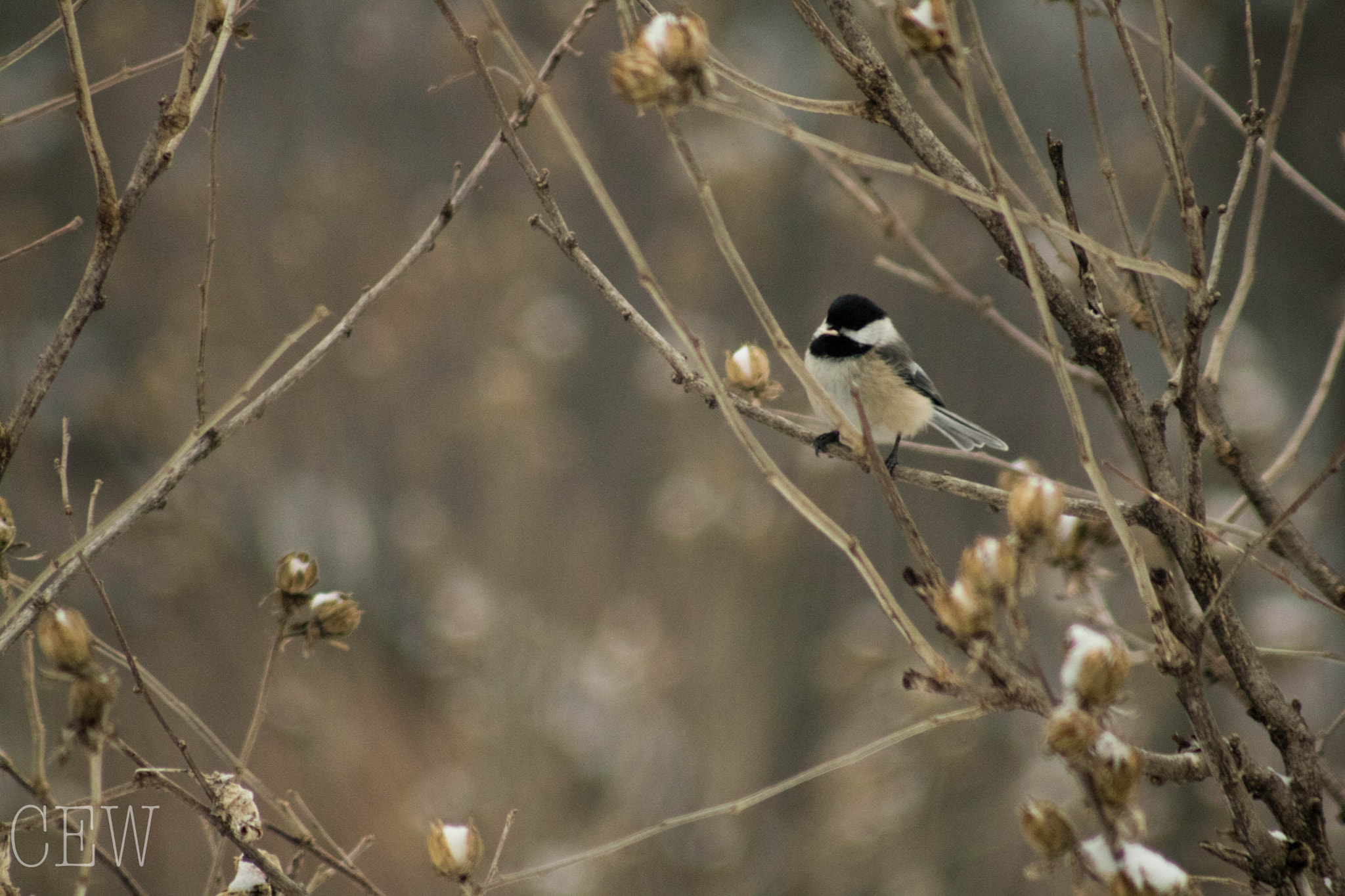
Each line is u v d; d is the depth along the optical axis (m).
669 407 13.90
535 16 15.83
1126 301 3.94
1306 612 10.23
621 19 3.41
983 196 3.66
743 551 12.77
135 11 15.02
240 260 14.88
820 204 13.17
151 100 16.17
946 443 14.55
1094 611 4.01
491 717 12.42
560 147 14.39
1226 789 3.36
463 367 15.26
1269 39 16.56
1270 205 16.84
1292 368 16.11
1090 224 12.38
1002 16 17.25
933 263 4.58
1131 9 15.18
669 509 13.17
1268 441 10.14
